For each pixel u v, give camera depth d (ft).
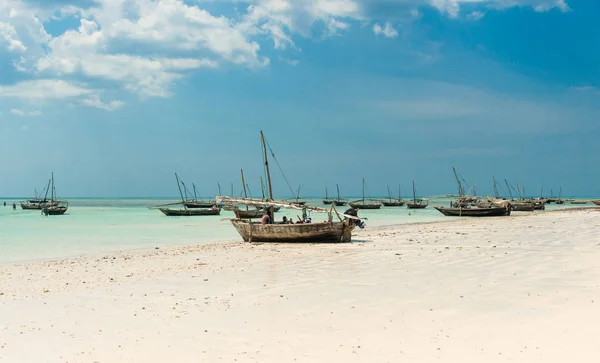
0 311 45.96
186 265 74.33
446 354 31.04
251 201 119.44
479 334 34.73
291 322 39.81
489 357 30.12
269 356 32.04
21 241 129.39
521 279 53.62
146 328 39.37
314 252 86.74
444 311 41.27
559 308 40.47
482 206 269.44
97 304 48.34
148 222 217.56
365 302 45.55
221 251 93.50
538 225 142.51
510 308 41.29
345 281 56.29
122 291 54.60
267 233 106.83
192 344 35.04
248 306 45.68
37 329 39.70
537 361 29.01
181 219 243.40
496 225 150.20
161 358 32.37
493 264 65.21
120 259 86.22
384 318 39.93
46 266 78.74
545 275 55.47
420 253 79.92
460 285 51.49
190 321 41.09
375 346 33.22
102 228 179.42
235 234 151.02
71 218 255.50
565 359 29.07
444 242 97.50
